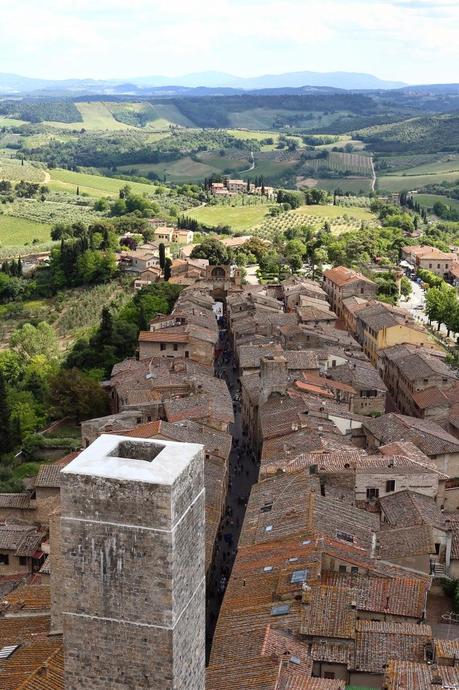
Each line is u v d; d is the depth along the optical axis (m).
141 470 43.09
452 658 65.50
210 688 61.34
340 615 70.06
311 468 98.56
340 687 60.16
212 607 87.94
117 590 43.81
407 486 96.94
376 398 146.25
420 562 83.00
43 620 72.94
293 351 156.25
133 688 45.03
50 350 195.62
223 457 112.50
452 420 134.88
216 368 179.00
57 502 101.00
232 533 104.56
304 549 79.88
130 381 143.50
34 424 147.00
